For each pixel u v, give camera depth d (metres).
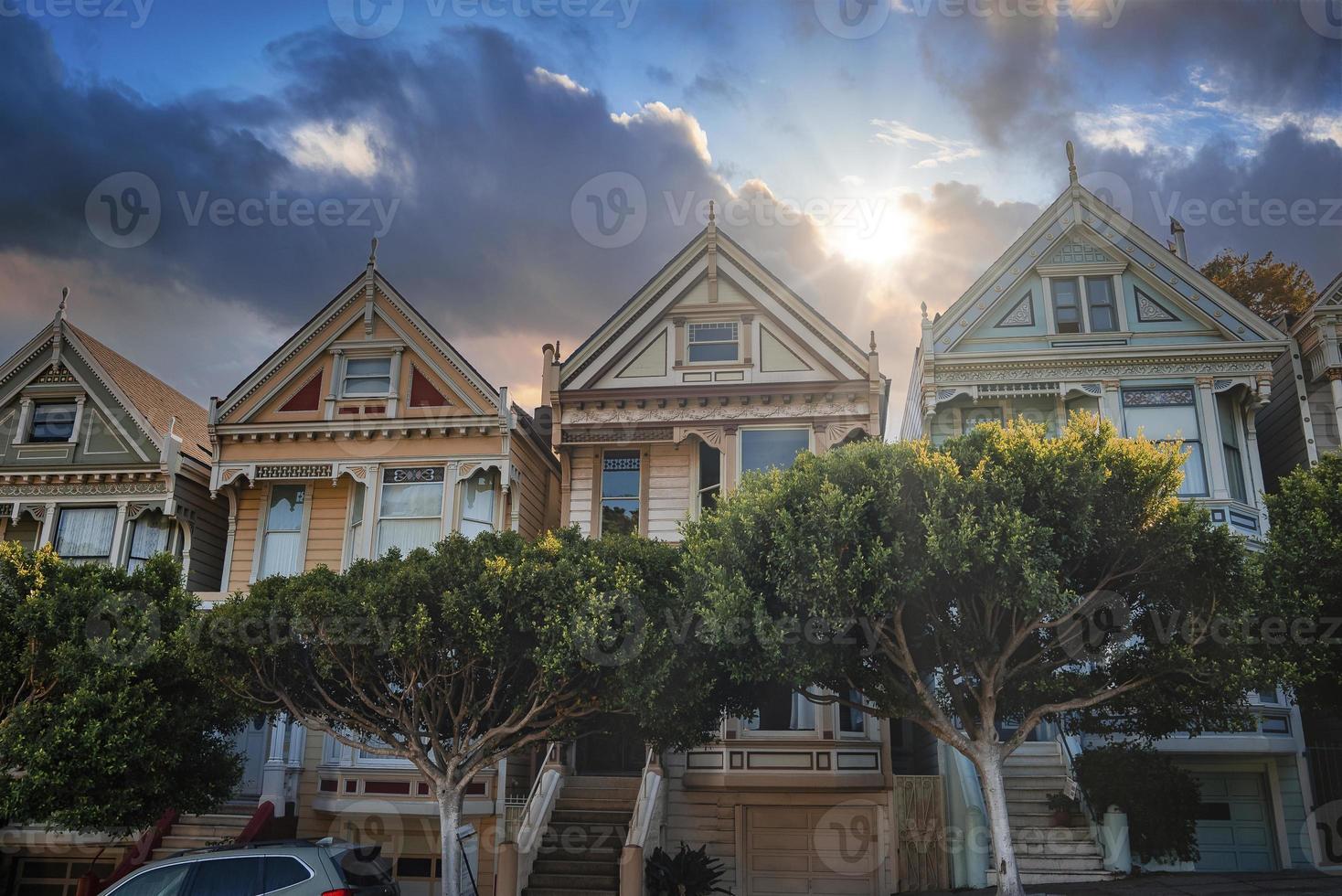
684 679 15.89
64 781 16.59
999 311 23.86
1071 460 15.09
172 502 24.70
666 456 23.55
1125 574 15.37
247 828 20.78
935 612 15.52
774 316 23.66
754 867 20.80
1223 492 21.97
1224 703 15.49
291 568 24.27
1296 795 21.17
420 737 16.39
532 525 25.75
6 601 18.03
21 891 22.28
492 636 15.67
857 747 20.78
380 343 24.86
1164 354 22.80
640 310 24.17
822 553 14.92
